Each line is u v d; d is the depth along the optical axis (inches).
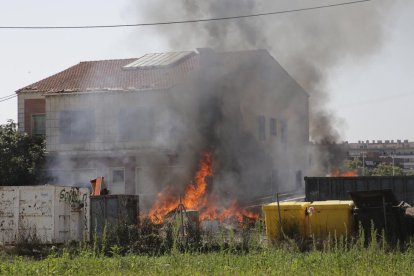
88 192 1523.1
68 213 1466.5
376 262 951.6
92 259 1028.5
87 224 1505.9
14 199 1437.0
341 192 1812.3
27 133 2659.9
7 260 1189.7
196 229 1331.2
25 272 933.2
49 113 2583.7
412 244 1124.5
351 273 861.8
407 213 1378.0
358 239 1194.6
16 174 2465.6
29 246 1398.9
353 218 1348.4
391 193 1317.7
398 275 852.0
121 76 2704.2
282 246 1219.2
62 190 1456.7
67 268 960.9
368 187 1797.5
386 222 1309.1
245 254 1130.7
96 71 2829.7
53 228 1421.0
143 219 1461.6
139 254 1280.8
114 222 1539.1
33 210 1433.3
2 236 1429.6
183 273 896.3
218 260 996.6
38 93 2728.8
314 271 888.9
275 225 1369.3
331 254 1023.0
